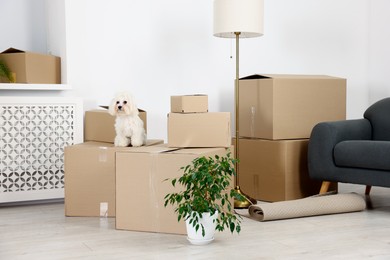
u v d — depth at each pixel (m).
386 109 3.69
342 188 4.14
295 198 3.51
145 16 3.84
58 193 3.48
